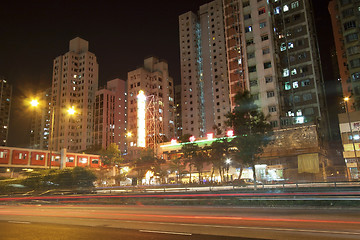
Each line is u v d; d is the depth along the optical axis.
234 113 32.62
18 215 20.23
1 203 34.91
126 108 145.88
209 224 13.38
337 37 83.75
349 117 54.34
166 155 79.00
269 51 71.31
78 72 140.75
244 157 30.94
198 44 133.62
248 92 32.94
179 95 164.50
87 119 135.38
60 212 21.88
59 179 44.94
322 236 10.02
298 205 19.48
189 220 14.93
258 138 30.88
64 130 131.62
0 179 46.66
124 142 138.88
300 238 9.82
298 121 63.75
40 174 45.09
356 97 65.38
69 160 71.62
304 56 73.50
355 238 9.59
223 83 118.06
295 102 71.81
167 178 68.50
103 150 65.44
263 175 60.75
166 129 125.12
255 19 74.94
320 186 27.80
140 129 84.38
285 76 74.75
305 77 72.06
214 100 118.69
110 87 144.88
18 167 61.75
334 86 99.25
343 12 70.25
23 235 11.75
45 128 162.12
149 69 136.38
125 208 23.95
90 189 44.00
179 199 25.88
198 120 123.56
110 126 134.50
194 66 128.75
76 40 145.88
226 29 84.19
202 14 132.12
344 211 16.66
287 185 30.47
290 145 58.12
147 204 25.94
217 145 55.62
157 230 12.16
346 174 53.62
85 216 18.34
